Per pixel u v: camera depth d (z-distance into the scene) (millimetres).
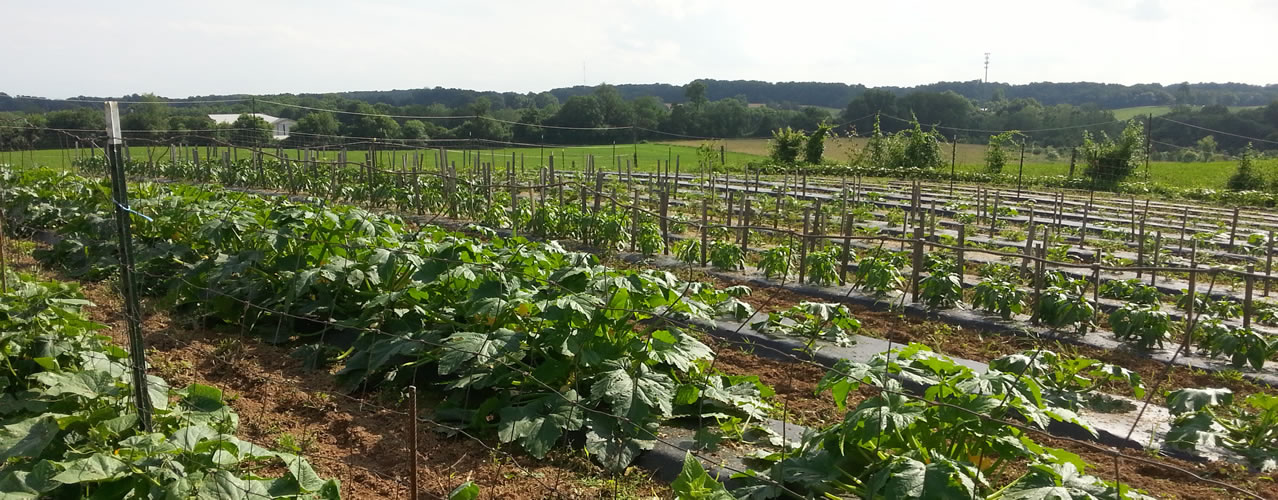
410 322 6906
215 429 4625
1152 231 19000
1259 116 74500
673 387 5410
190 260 9352
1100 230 18922
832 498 4250
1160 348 8453
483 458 5168
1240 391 7379
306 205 8664
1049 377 6863
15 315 5340
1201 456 5699
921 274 11656
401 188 18031
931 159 41844
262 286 8016
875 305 10094
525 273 6629
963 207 21938
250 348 7250
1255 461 5586
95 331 6121
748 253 13625
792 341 8078
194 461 3957
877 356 4824
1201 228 20109
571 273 6176
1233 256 15469
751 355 7766
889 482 3859
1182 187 32688
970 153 60969
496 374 5801
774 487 4434
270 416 5734
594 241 13672
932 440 4352
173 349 7059
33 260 10508
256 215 8812
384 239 7887
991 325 9242
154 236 9875
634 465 5156
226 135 34688
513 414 5219
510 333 5719
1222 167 44094
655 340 5824
